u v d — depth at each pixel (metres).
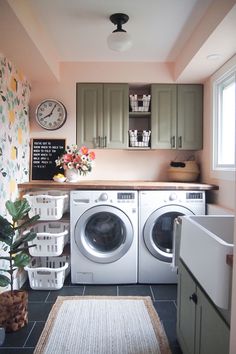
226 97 2.60
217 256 1.02
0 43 2.01
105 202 2.51
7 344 1.72
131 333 1.84
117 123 2.94
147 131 2.97
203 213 2.56
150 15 2.01
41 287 2.45
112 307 2.16
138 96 3.07
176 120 2.95
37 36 2.07
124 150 3.19
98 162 3.18
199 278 1.26
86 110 2.94
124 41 1.98
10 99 2.36
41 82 2.96
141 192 2.53
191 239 1.43
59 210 2.50
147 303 2.23
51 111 2.97
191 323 1.45
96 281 2.55
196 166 2.97
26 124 2.86
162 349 1.69
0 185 2.12
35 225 2.64
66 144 3.00
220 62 2.38
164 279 2.57
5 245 2.16
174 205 2.54
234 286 0.91
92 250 2.56
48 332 1.84
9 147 2.34
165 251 2.60
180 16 2.03
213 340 1.14
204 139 2.92
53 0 1.83
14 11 1.60
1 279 1.83
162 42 2.47
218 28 1.78
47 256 2.55
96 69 2.94
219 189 2.49
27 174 2.90
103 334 1.83
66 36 2.37
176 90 2.95
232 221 1.65
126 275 2.55
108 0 1.83
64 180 2.82
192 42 2.30
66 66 2.95
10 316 1.83
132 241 2.53
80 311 2.10
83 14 2.01
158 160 3.20
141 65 2.94
